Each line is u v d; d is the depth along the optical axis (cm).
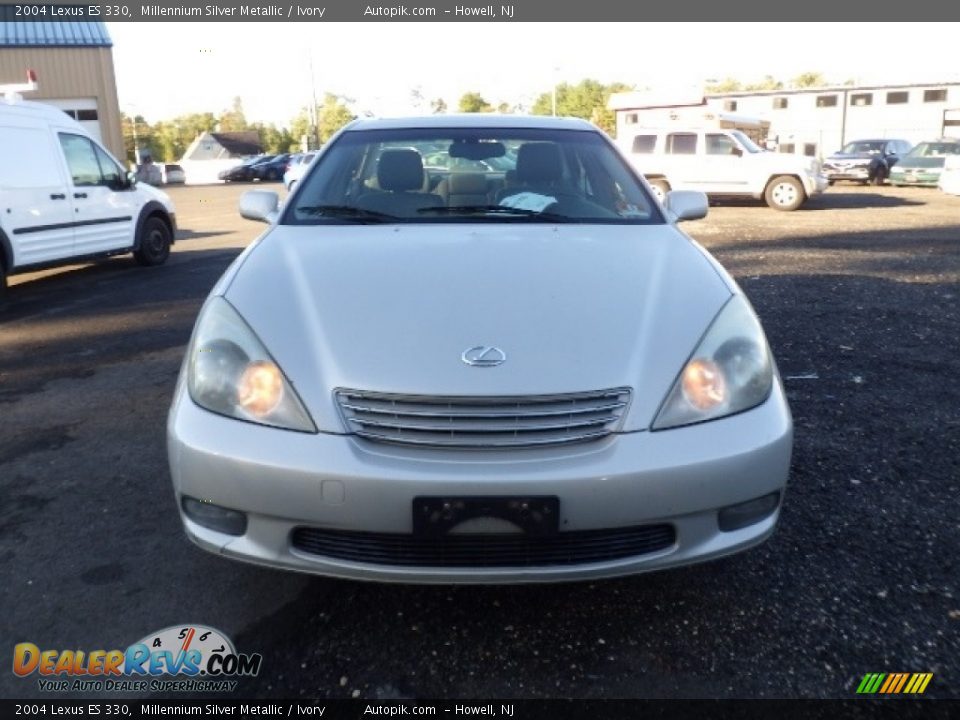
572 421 216
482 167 348
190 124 9556
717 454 217
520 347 225
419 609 246
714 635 232
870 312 629
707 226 1323
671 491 213
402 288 252
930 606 243
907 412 404
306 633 235
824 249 1012
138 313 675
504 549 215
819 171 1677
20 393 460
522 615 243
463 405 215
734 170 1688
